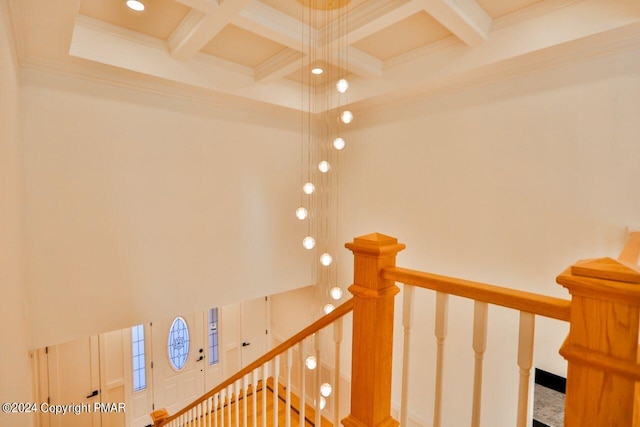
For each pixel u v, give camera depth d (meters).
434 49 3.24
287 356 1.80
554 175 2.80
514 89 3.01
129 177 3.41
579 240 2.68
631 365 0.70
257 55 3.56
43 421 4.30
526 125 2.95
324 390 2.34
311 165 4.95
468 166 3.36
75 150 3.08
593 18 2.35
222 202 4.11
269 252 4.59
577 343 0.78
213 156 4.01
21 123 2.78
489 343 3.16
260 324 6.50
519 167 3.00
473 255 3.34
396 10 2.47
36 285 2.91
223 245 4.14
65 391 4.49
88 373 4.67
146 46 3.17
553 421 2.73
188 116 3.79
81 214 3.14
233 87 3.76
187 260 3.85
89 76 3.10
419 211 3.80
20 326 2.33
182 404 5.55
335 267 4.86
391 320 1.33
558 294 2.80
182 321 5.57
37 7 2.07
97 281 3.25
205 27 2.71
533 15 2.61
